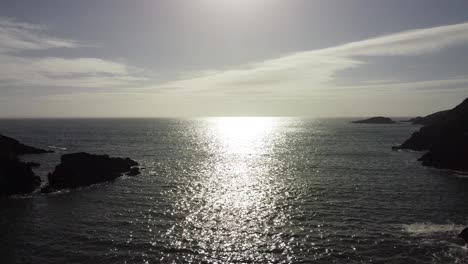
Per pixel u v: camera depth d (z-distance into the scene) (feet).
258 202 164.96
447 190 188.65
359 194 179.52
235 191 188.44
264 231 125.90
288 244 114.32
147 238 119.65
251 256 105.81
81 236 122.21
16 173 191.31
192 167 275.18
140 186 203.41
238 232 125.08
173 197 175.94
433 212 148.36
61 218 143.23
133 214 147.23
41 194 185.88
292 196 175.94
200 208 155.43
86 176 210.38
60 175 201.77
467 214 145.69
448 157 259.80
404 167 266.57
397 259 103.71
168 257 105.29
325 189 191.31
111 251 109.50
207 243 115.34
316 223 134.10
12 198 178.09
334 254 106.83
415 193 181.88
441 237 120.16
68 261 103.24
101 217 143.64
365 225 131.75
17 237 122.21
